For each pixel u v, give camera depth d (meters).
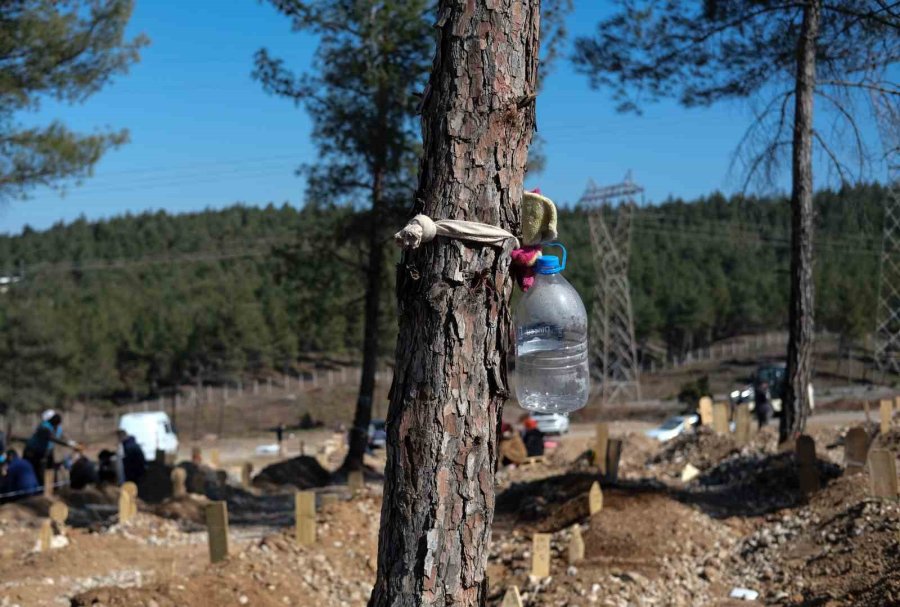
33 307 53.97
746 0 11.98
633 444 19.31
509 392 2.97
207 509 8.21
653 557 8.45
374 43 18.75
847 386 53.94
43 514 13.16
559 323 3.05
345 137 19.30
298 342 76.31
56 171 12.96
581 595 7.45
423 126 3.02
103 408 67.00
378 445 35.56
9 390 51.44
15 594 8.40
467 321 2.88
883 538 7.73
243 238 118.56
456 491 2.85
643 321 72.88
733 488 11.46
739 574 8.19
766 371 38.28
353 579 8.38
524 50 3.01
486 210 2.92
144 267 104.00
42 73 12.92
